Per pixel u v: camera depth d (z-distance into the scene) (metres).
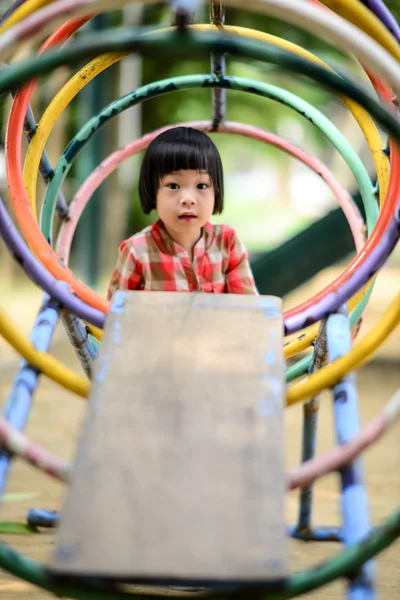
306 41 7.17
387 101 1.79
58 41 2.01
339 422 1.42
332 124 2.29
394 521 1.14
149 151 2.02
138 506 1.19
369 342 1.50
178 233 2.09
